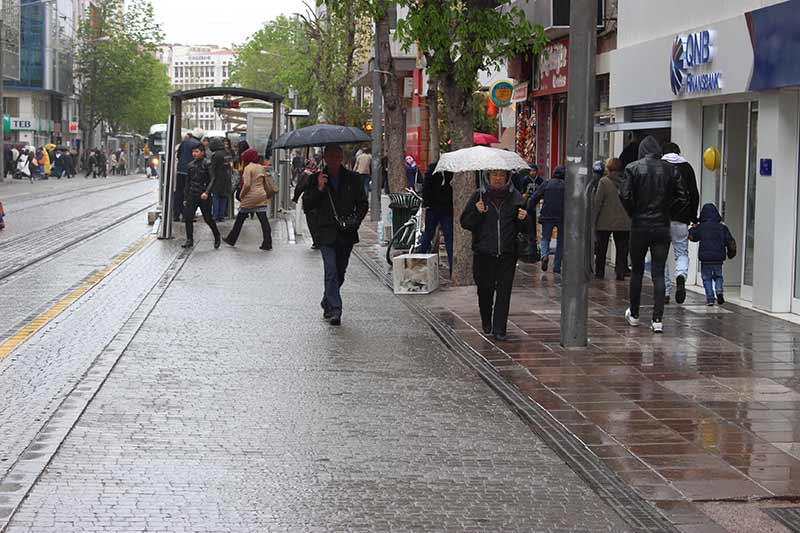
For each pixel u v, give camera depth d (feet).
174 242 84.48
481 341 41.98
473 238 42.73
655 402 31.76
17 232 91.50
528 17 88.74
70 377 33.53
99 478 23.56
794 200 49.06
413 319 47.62
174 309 48.57
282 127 116.88
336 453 25.99
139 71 340.59
